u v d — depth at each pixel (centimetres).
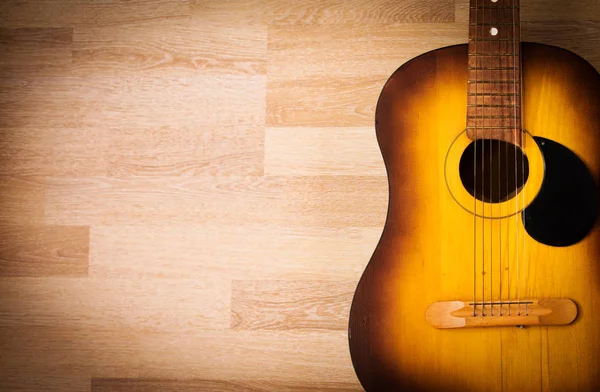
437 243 124
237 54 140
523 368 122
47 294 139
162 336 138
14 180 140
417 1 139
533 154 123
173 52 140
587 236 123
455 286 123
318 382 137
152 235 139
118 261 139
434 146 124
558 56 124
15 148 140
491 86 124
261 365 137
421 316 123
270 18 140
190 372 138
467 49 124
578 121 124
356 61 139
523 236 123
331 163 138
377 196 138
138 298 138
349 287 137
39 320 139
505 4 124
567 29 137
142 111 140
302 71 139
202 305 138
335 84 139
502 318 122
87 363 138
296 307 137
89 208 139
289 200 138
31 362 138
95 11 141
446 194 124
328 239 138
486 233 123
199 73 140
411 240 124
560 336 122
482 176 126
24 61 141
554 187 123
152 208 139
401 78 124
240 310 138
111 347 138
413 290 123
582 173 123
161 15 140
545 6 137
